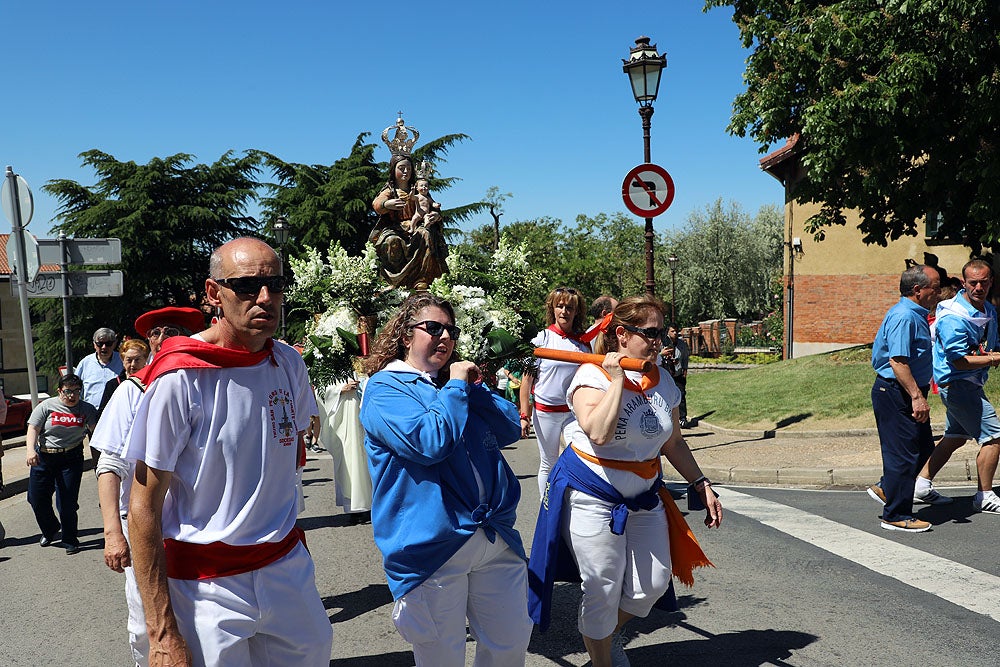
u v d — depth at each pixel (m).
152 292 39.75
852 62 14.50
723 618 4.64
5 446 15.84
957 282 9.29
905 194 16.03
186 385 2.43
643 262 51.47
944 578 5.11
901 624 4.41
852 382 14.16
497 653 3.21
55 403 7.15
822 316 25.14
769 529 6.49
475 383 3.30
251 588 2.50
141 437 2.38
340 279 5.04
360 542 6.82
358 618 4.96
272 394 2.61
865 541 6.00
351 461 7.28
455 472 3.12
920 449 6.26
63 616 5.30
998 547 5.67
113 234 38.09
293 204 41.75
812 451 9.78
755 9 16.84
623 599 3.70
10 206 9.32
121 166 40.66
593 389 3.62
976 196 14.52
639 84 9.77
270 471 2.56
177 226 39.75
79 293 9.77
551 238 49.59
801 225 25.42
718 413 13.82
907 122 14.61
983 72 13.78
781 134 17.02
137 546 2.35
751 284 48.72
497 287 5.06
